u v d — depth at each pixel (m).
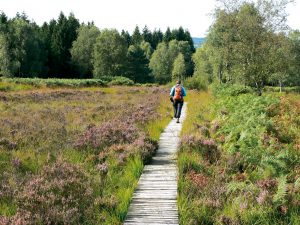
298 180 8.88
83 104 28.03
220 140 13.74
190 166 10.78
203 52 81.56
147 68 121.94
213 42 56.81
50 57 106.94
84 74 111.31
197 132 15.10
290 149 12.73
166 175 10.78
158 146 14.42
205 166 11.00
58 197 8.38
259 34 40.00
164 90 49.66
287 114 18.89
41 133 15.39
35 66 95.12
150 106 26.64
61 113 21.77
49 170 9.93
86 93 39.75
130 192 9.12
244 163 10.91
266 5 40.41
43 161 11.41
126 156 11.90
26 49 93.31
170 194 9.28
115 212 7.99
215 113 21.64
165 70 136.62
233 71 43.06
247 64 40.69
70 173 9.84
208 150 12.36
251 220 7.50
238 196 8.59
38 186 8.78
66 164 10.41
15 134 14.94
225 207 8.11
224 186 9.18
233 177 9.99
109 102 30.11
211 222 7.64
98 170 10.71
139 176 10.73
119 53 108.19
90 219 7.61
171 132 17.67
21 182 9.26
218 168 10.72
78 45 108.94
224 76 61.88
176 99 20.86
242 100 22.52
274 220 7.44
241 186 8.79
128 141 14.05
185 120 20.34
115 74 110.12
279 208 7.96
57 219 7.39
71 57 110.19
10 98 30.52
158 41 180.88
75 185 9.03
